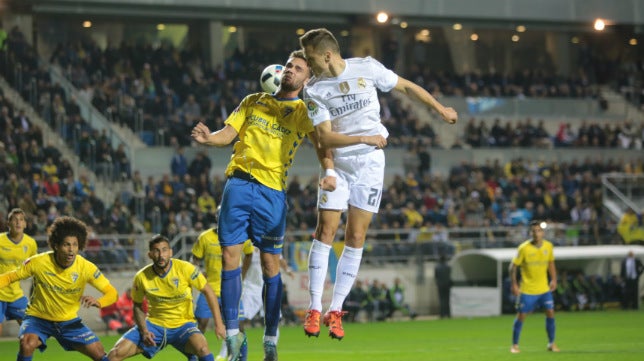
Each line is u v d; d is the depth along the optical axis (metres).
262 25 45.00
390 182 38.91
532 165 40.59
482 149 41.19
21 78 35.34
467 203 36.06
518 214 37.03
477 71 49.81
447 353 19.55
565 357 18.14
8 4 39.12
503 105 45.31
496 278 33.91
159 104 37.94
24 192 29.47
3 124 31.94
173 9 41.38
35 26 40.81
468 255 33.28
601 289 34.56
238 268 8.91
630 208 38.34
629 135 44.31
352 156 8.84
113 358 12.44
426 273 33.44
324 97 8.65
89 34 42.72
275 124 8.81
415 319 31.97
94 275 12.03
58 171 31.47
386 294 31.70
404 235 33.94
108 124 36.09
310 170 38.22
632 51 51.94
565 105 46.38
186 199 32.44
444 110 8.99
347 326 29.03
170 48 41.94
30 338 11.87
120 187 33.62
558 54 50.88
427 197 36.06
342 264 9.06
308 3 42.97
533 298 19.55
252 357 18.78
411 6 44.62
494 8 45.97
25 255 16.12
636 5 47.94
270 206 8.82
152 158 36.22
